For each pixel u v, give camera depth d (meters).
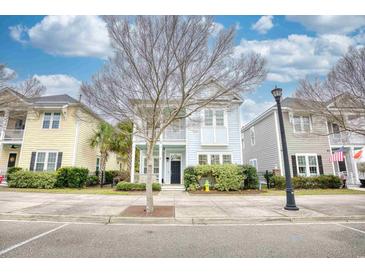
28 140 16.64
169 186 14.62
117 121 8.01
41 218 6.29
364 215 6.56
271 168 17.78
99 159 20.69
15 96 11.41
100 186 17.33
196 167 13.70
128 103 7.27
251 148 22.25
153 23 6.12
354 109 9.77
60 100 17.88
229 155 15.70
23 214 6.42
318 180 15.11
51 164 16.31
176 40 6.05
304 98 10.94
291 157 16.48
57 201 8.99
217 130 15.84
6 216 6.39
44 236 4.62
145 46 6.16
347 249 3.94
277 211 7.16
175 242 4.29
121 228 5.38
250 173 14.01
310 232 5.06
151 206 6.79
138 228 5.39
